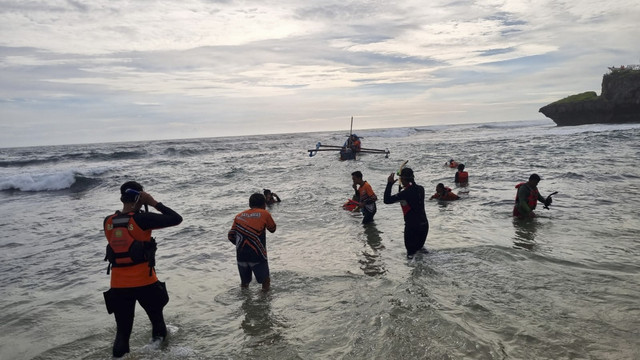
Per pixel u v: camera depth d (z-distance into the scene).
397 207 10.83
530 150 25.34
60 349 3.95
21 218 11.70
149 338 4.07
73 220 11.12
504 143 33.66
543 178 13.70
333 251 6.95
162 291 3.83
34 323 4.63
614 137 29.61
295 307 4.67
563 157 20.16
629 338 3.51
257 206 5.39
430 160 23.34
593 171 14.48
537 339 3.56
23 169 28.70
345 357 3.46
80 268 6.80
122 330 3.65
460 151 28.42
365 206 8.91
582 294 4.51
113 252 3.60
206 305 4.89
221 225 9.51
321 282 5.42
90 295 5.52
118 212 3.71
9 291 5.77
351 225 8.95
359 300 4.69
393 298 4.62
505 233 7.42
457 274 5.35
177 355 3.68
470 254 6.17
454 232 7.67
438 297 4.60
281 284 5.45
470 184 13.75
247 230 5.23
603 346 3.40
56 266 6.93
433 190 13.14
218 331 4.17
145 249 3.61
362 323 4.07
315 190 14.22
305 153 37.00
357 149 27.09
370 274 5.62
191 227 9.30
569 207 9.33
